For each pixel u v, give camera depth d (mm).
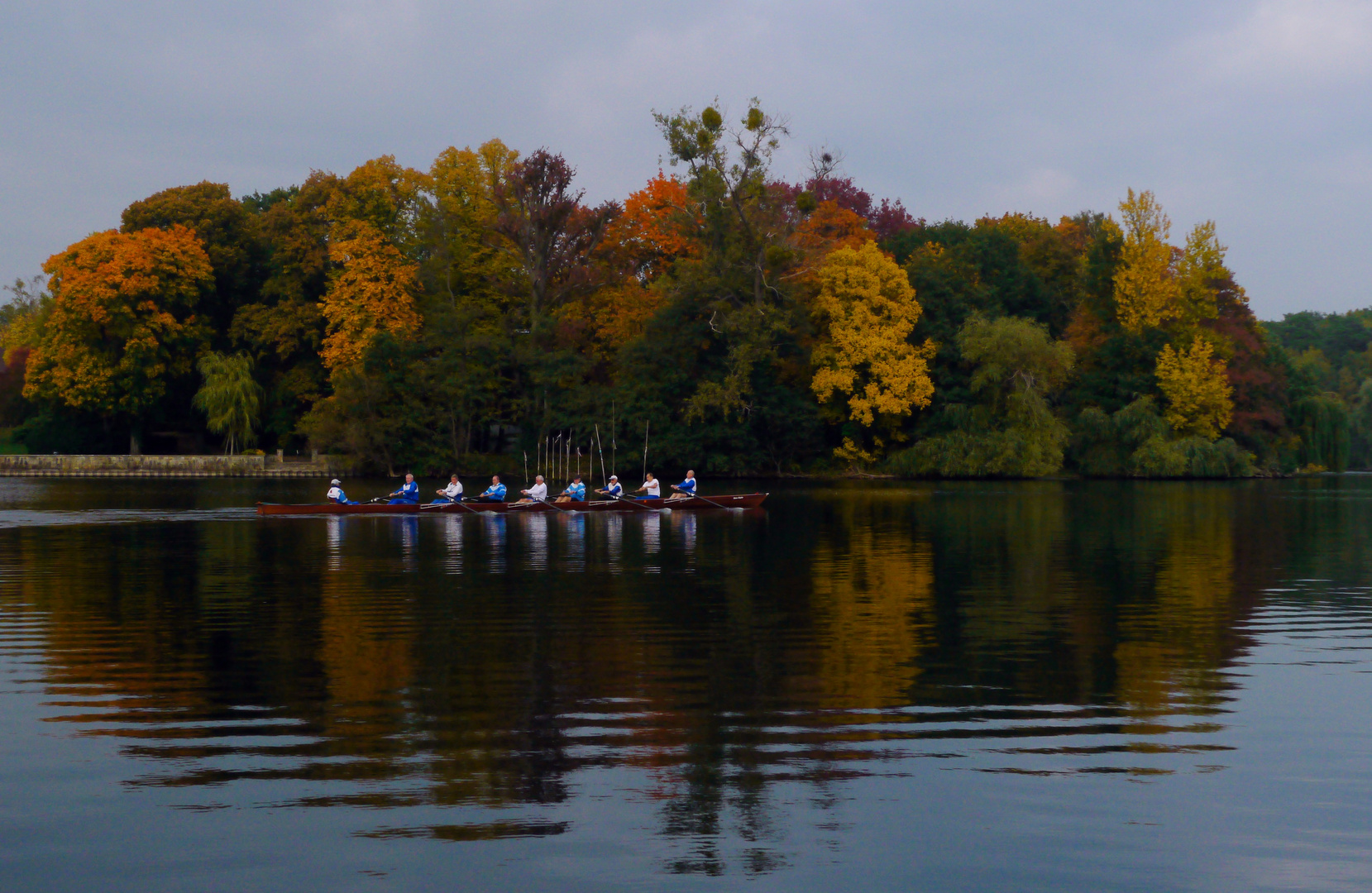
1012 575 22781
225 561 25266
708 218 68250
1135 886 7566
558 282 73562
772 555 26391
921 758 10070
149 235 70062
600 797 9047
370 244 69000
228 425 69625
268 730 10906
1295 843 8234
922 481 66312
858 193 101062
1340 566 24156
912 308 69500
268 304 77938
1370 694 12453
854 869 7770
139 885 7539
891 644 15297
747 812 8758
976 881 7617
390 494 53562
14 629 16453
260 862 7848
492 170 76188
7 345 89188
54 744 10453
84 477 67062
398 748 10312
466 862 7844
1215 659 14297
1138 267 76312
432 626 16703
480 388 67938
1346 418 83312
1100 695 12375
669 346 68188
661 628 16578
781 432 70062
